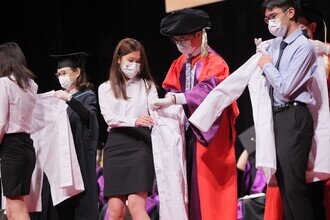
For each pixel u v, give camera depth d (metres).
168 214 5.25
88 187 6.29
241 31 8.98
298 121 4.74
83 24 10.23
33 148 5.93
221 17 9.14
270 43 5.12
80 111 6.11
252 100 4.98
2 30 10.48
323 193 5.29
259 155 4.77
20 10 10.45
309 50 4.74
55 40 10.27
